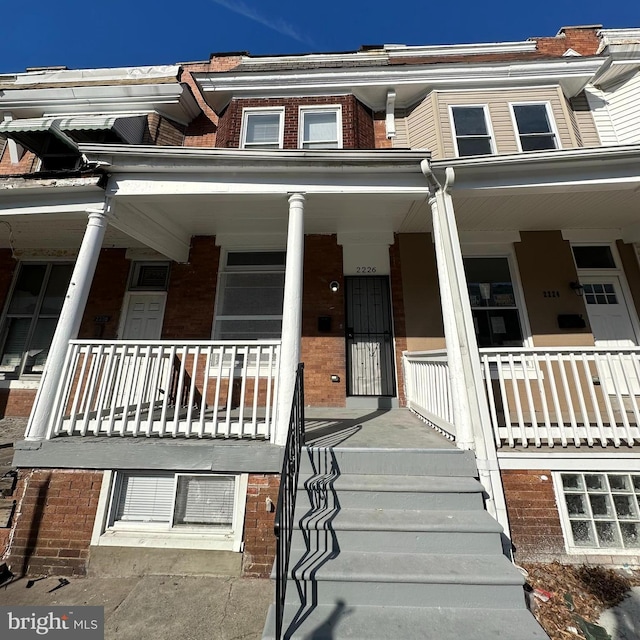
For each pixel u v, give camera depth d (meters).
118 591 2.97
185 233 6.38
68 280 6.80
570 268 6.00
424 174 4.16
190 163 4.21
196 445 3.40
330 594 2.36
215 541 3.27
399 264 6.31
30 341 6.49
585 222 5.84
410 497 2.96
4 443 4.67
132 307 6.46
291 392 3.51
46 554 3.26
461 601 2.33
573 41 7.79
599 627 2.49
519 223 5.85
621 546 3.22
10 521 3.34
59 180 4.24
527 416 4.98
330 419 4.86
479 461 3.29
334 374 5.94
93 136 6.27
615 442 3.49
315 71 6.83
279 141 6.73
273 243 6.57
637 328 5.81
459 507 2.94
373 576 2.36
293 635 2.08
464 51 7.98
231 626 2.54
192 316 6.28
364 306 6.35
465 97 6.74
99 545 3.27
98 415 3.62
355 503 2.96
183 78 8.22
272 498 3.31
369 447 3.32
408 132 7.01
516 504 3.29
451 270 3.91
